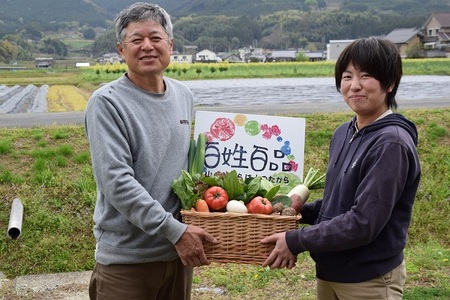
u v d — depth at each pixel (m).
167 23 3.10
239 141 3.32
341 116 10.58
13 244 6.83
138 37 3.00
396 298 2.85
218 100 19.03
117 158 2.88
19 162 8.12
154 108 3.08
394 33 77.81
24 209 7.22
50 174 7.82
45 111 16.19
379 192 2.60
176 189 3.00
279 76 38.50
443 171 9.32
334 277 2.88
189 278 3.48
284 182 3.28
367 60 2.70
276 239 2.81
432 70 42.34
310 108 14.71
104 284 3.15
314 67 41.72
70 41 173.50
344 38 129.12
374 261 2.77
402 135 2.66
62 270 6.68
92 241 7.02
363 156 2.73
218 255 2.92
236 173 3.03
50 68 74.69
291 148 3.31
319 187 3.35
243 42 128.50
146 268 3.12
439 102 16.16
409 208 2.82
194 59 93.50
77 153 8.46
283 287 5.49
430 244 7.88
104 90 3.01
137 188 2.87
